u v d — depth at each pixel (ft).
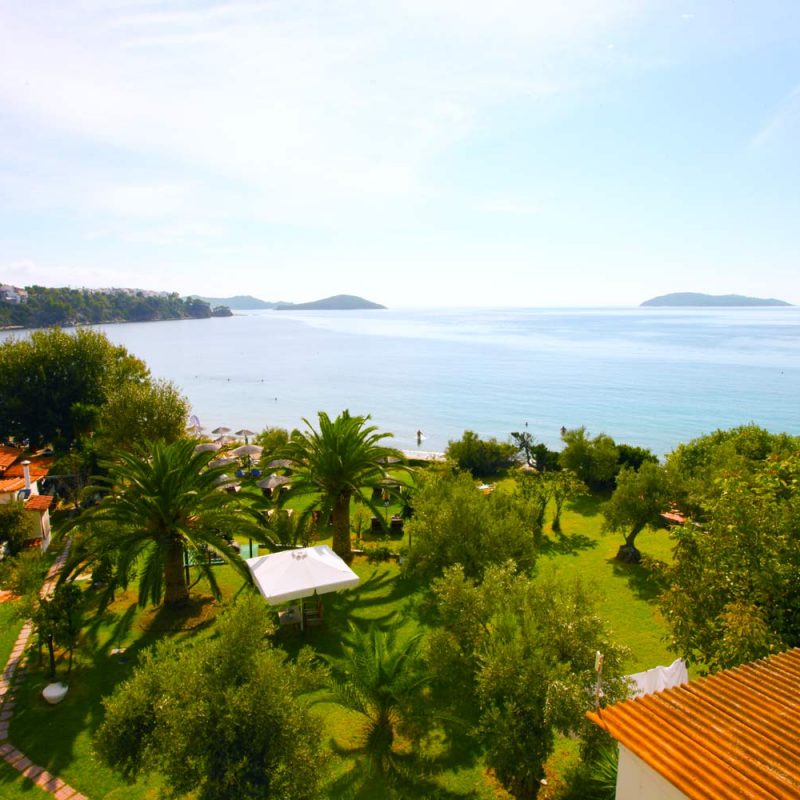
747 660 35.12
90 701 46.26
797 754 22.13
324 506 73.97
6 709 45.16
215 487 65.67
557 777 38.47
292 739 29.07
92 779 37.81
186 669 30.37
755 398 304.91
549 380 377.71
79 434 132.05
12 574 53.98
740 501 42.14
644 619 62.18
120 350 168.86
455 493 63.52
